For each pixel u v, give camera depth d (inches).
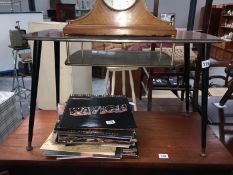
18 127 49.5
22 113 105.9
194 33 41.0
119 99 48.5
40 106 103.9
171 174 41.7
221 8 244.4
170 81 86.9
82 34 35.9
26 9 213.5
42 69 98.0
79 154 38.5
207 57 37.1
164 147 42.5
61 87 98.4
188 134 47.4
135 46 62.5
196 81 60.7
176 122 52.6
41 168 41.6
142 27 36.1
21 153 40.4
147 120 53.3
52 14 187.2
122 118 41.8
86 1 181.0
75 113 43.0
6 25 168.2
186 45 51.8
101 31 35.8
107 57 42.8
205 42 34.5
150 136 46.3
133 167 38.7
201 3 218.5
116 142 39.3
